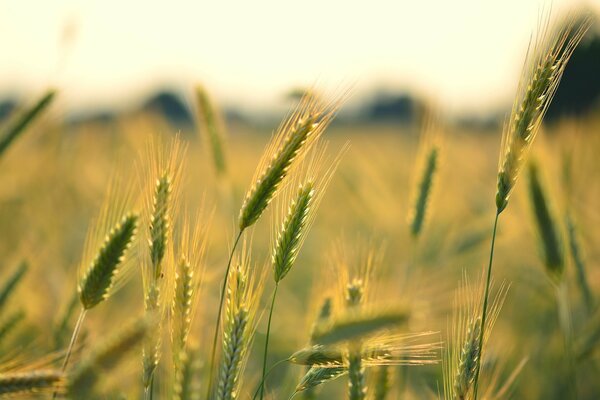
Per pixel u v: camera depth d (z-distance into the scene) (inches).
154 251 29.1
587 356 39.7
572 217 42.8
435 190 43.9
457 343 31.2
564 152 46.4
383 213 73.1
